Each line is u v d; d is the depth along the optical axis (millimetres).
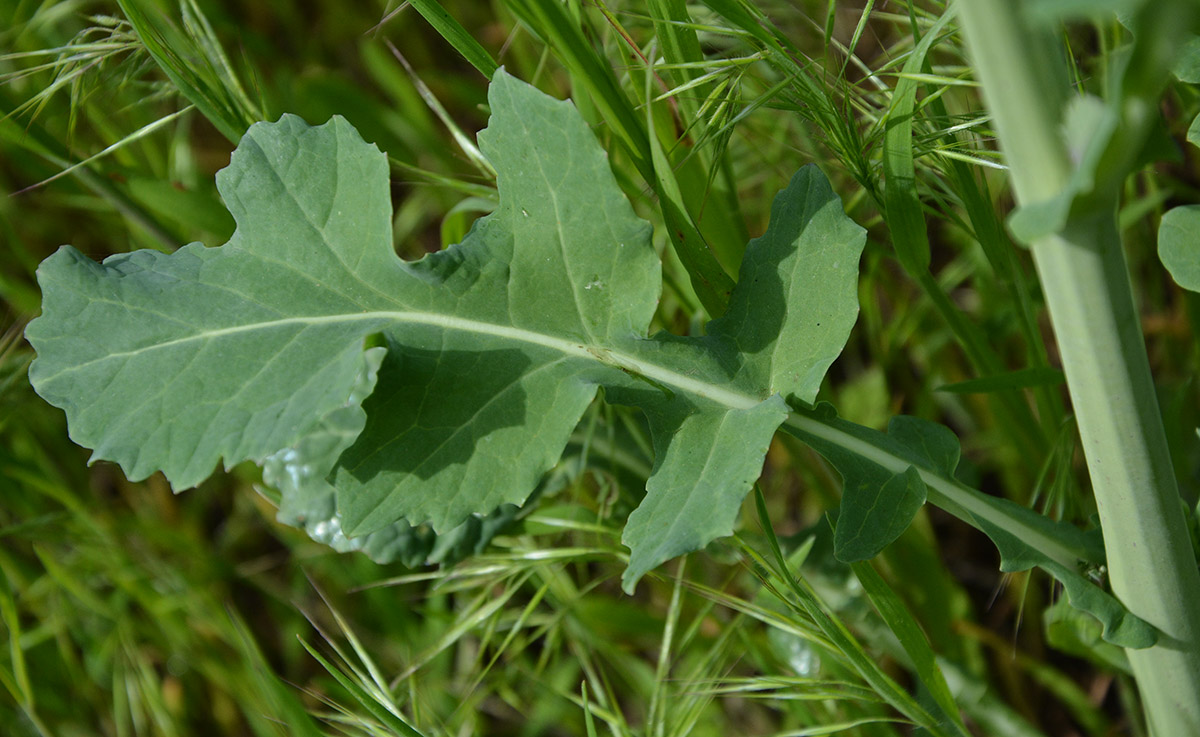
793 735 521
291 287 481
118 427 469
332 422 540
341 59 776
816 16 610
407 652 597
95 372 473
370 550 538
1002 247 526
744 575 588
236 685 628
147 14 560
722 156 521
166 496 697
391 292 481
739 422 471
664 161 494
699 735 607
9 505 632
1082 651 542
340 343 475
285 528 645
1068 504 541
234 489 699
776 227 483
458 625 552
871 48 629
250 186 484
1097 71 526
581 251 482
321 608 656
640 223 480
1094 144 411
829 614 507
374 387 474
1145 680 484
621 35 509
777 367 480
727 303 510
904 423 492
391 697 521
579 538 579
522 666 608
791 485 655
